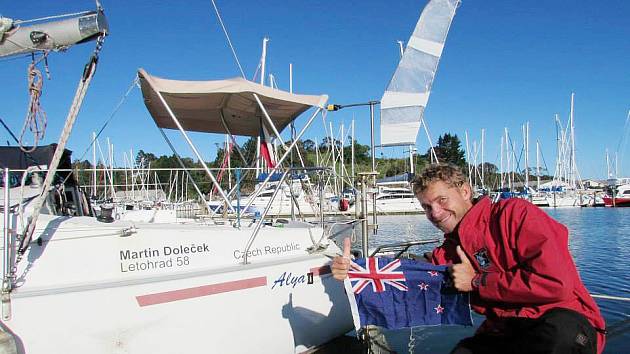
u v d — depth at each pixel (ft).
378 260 8.84
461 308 7.82
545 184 156.04
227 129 20.27
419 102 28.99
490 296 6.59
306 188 21.26
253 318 12.94
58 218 11.62
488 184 147.43
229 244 13.53
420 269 8.32
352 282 8.79
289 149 14.98
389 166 159.63
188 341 11.65
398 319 8.41
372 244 46.14
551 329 6.00
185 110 19.51
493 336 6.99
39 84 10.08
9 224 10.03
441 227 7.82
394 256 16.30
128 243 11.77
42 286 10.52
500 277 6.49
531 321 6.36
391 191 94.63
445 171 7.64
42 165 14.97
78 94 9.90
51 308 9.93
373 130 20.90
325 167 16.10
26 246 10.26
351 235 19.24
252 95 15.43
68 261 11.00
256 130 22.53
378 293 8.61
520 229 6.40
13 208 11.98
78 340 10.17
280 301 13.65
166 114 20.17
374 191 20.20
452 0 29.12
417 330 19.54
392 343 17.99
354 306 8.76
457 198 7.54
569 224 73.56
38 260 10.69
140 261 11.88
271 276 13.47
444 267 8.07
